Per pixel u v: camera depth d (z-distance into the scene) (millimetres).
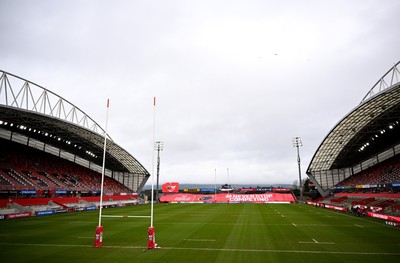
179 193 98062
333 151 70688
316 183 81125
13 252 17562
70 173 67500
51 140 65750
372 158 69500
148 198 96250
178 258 15719
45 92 46719
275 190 98688
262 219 36125
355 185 61219
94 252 17328
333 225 29766
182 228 27938
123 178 92312
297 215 41500
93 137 62844
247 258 15703
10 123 53062
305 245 19188
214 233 24578
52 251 17734
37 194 52219
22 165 56156
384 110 47750
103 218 38562
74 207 51344
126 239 21766
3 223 32969
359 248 18234
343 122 53875
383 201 48125
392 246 18844
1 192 43812
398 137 58406
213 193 98375
